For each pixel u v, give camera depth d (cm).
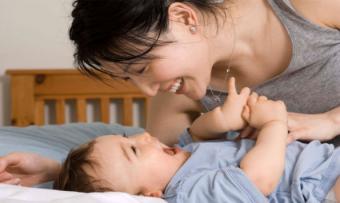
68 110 233
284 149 106
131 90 227
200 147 116
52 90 223
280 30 114
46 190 92
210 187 100
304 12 111
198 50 107
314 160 108
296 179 103
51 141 144
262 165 102
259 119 111
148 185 111
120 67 103
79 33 100
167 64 104
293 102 121
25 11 233
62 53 235
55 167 122
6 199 84
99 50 100
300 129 113
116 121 235
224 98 129
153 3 97
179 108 143
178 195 101
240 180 99
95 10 97
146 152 113
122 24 96
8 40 233
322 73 115
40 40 234
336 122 115
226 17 113
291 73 116
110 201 86
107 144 112
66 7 233
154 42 100
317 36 112
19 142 135
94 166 110
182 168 111
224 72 122
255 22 115
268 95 122
